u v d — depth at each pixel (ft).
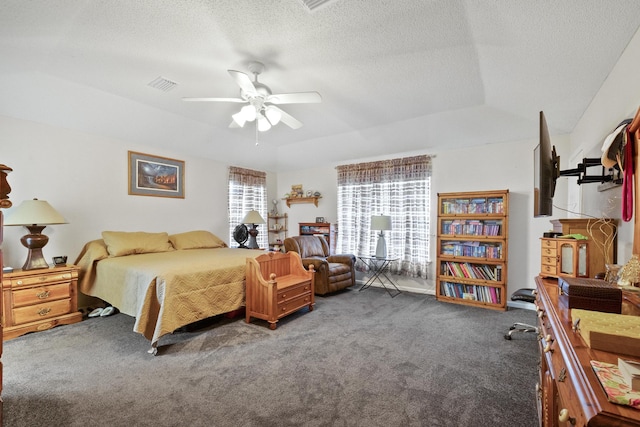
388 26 6.31
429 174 14.34
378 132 13.97
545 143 5.38
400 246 14.94
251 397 5.82
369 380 6.46
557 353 3.25
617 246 6.06
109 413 5.31
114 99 10.53
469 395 5.92
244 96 8.03
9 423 5.03
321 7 5.69
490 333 9.18
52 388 6.07
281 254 11.37
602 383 2.08
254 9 5.85
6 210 9.57
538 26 5.51
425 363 7.23
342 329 9.46
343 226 16.90
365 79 8.86
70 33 6.68
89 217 11.57
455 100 10.42
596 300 3.61
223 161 16.79
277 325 9.79
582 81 7.13
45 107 9.87
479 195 12.18
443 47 7.06
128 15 6.05
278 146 17.61
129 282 8.71
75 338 8.56
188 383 6.29
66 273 9.72
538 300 5.68
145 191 13.34
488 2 5.22
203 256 11.32
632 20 4.96
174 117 12.41
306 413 5.37
